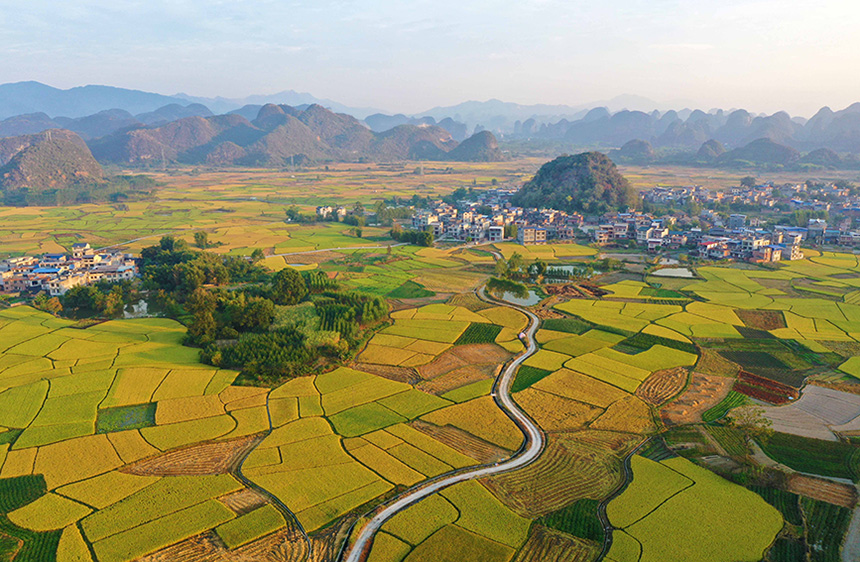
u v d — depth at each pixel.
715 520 69.25
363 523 69.19
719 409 99.19
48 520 70.06
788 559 62.72
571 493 75.88
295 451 85.88
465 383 112.06
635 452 86.12
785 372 115.00
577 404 101.50
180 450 87.19
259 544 66.06
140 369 117.12
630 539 65.81
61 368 118.12
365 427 93.56
